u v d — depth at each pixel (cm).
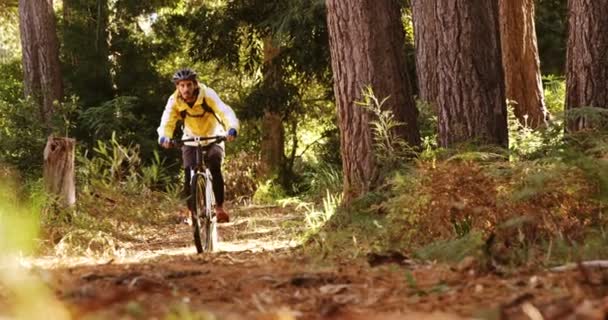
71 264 798
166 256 913
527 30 2280
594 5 1438
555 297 448
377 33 1227
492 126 1208
